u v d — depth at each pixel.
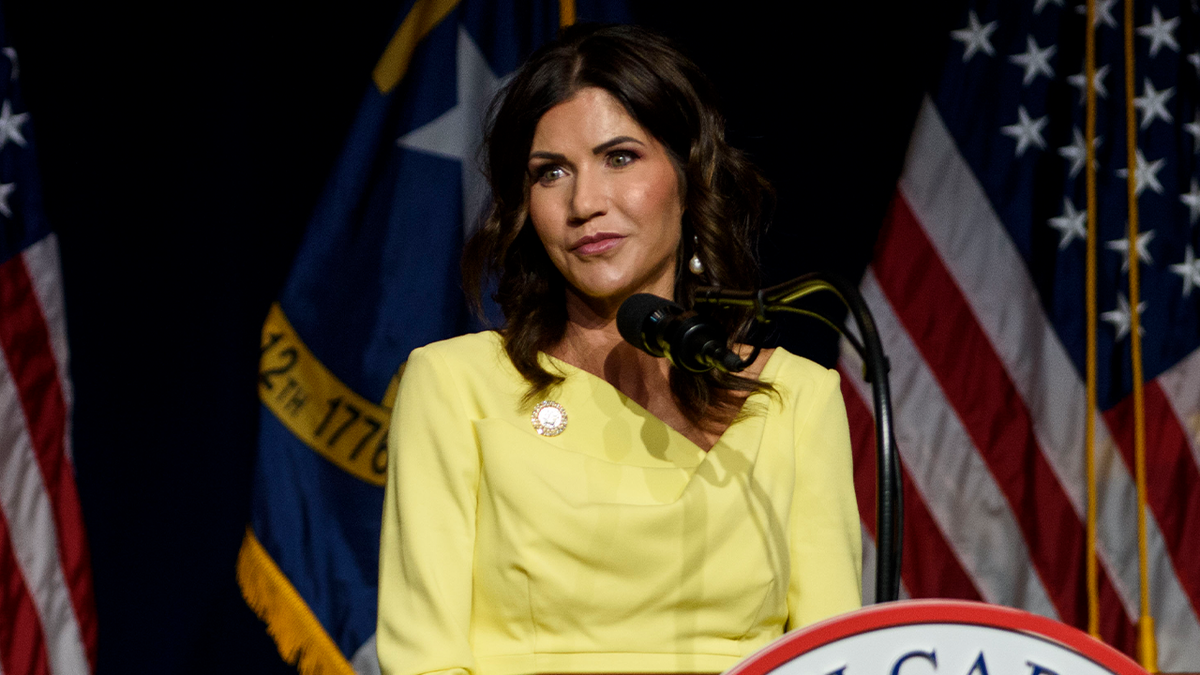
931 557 11.80
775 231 12.84
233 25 12.84
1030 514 11.84
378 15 12.93
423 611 4.66
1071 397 12.03
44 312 11.90
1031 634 3.16
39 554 11.50
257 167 12.76
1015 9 12.81
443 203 11.60
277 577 10.90
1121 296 12.24
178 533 12.48
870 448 11.94
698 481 4.97
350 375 11.26
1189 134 12.59
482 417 5.07
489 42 11.95
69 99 12.77
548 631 4.82
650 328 4.29
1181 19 12.80
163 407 12.59
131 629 12.29
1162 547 11.83
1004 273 12.29
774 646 3.03
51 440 11.73
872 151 13.02
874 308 12.23
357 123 11.71
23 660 11.30
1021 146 12.50
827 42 13.17
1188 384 12.12
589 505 4.84
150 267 12.70
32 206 12.01
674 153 5.35
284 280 12.36
